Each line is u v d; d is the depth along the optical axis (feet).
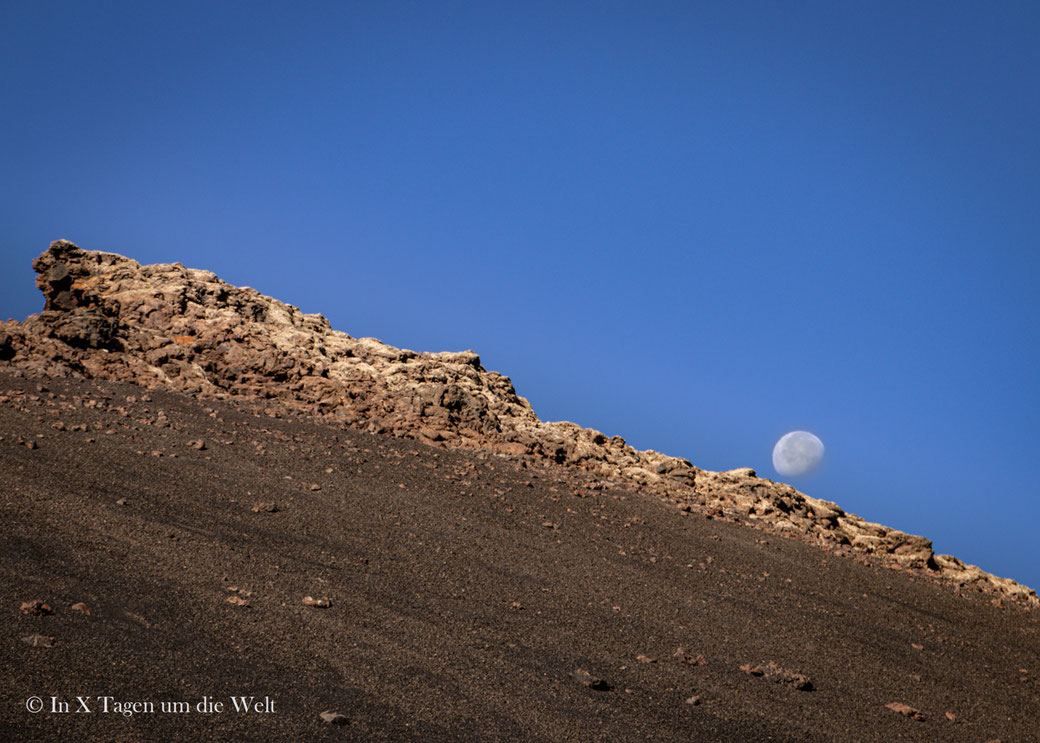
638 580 67.26
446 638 46.96
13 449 61.31
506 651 47.06
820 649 60.54
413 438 99.91
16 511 49.90
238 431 83.25
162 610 42.06
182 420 82.12
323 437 89.04
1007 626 81.51
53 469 59.31
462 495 80.33
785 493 114.32
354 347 123.24
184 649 38.70
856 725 47.06
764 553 86.07
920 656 64.69
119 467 63.72
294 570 52.37
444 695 39.91
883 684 56.03
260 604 45.78
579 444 114.52
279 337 117.50
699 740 40.83
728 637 58.54
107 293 114.83
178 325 109.40
